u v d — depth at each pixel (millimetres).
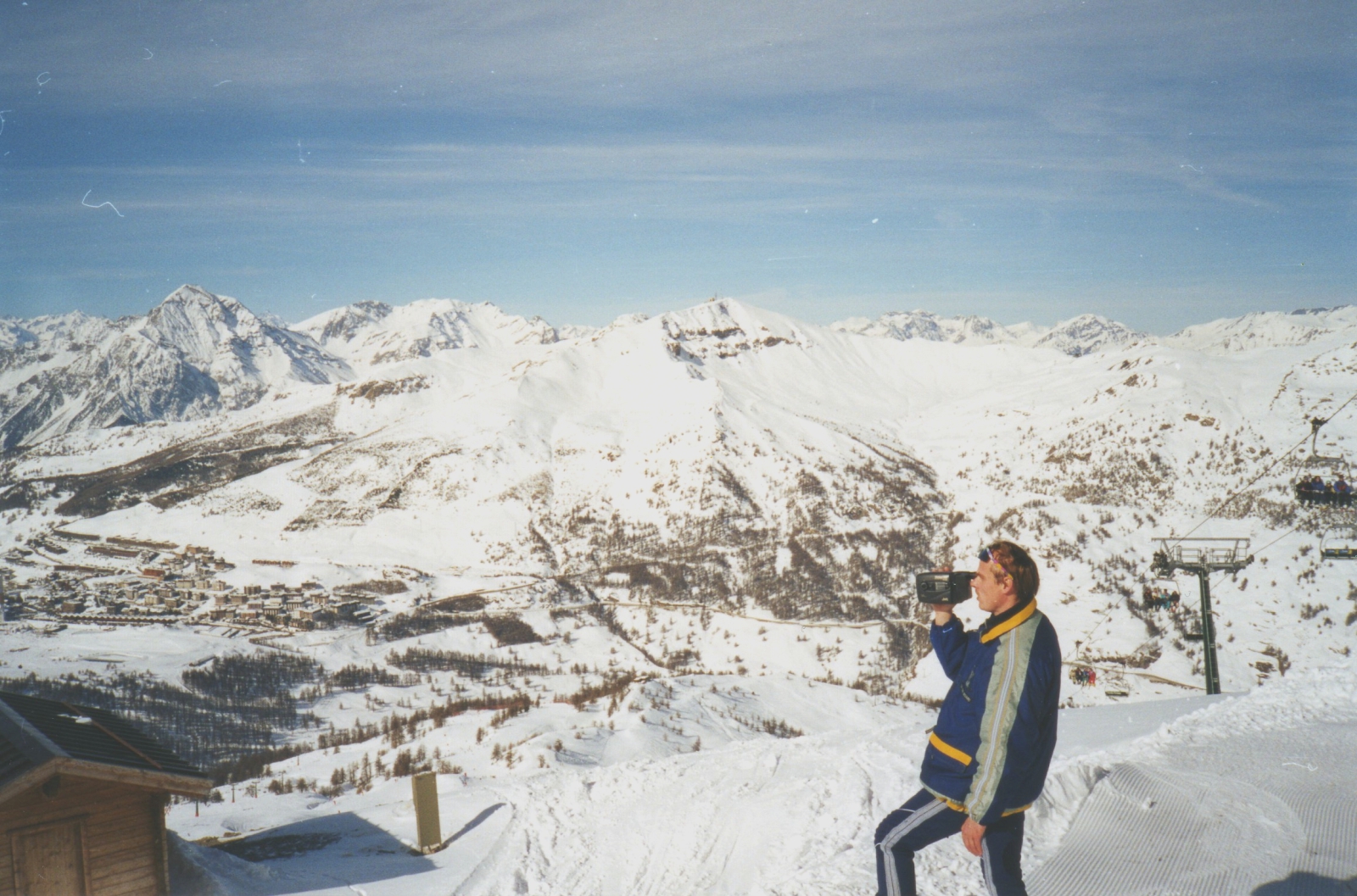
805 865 11078
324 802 33844
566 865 15273
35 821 13820
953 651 4910
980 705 4547
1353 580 148250
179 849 16422
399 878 16406
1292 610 145250
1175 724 11906
